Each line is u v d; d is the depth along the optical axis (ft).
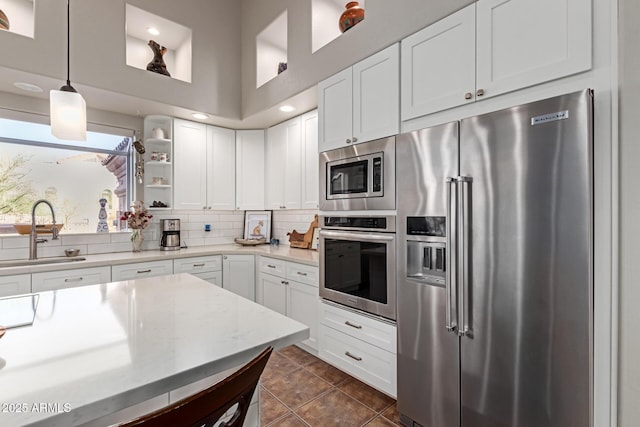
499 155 4.53
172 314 3.68
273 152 11.97
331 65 7.90
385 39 6.53
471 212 4.83
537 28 4.37
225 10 11.44
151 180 11.29
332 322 7.62
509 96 4.70
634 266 3.47
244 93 11.48
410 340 5.78
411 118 6.04
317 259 8.77
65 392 2.08
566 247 3.93
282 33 10.82
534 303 4.20
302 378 7.59
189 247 11.84
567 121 3.92
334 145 7.69
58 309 3.85
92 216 10.32
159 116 10.89
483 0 4.96
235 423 2.23
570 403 3.92
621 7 3.62
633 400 3.47
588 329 3.78
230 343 2.89
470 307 4.85
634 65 3.48
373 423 5.94
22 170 9.15
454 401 5.11
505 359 4.49
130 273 9.05
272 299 10.12
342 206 7.32
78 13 8.26
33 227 8.61
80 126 4.74
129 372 2.35
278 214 13.02
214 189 11.89
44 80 7.96
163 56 11.50
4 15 7.64
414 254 5.83
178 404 1.74
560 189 3.97
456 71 5.32
